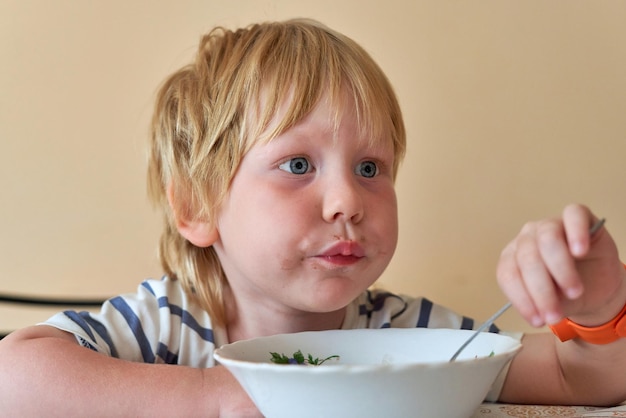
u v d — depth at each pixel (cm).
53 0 141
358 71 90
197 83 99
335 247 80
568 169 130
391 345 72
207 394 68
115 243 138
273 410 53
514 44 132
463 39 133
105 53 140
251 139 86
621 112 128
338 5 136
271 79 88
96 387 69
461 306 132
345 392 49
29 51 141
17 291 138
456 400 51
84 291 138
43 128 140
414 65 134
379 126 88
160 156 106
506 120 132
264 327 96
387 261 85
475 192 132
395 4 135
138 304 93
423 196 134
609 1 129
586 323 71
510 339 62
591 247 61
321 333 73
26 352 73
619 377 82
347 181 83
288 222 81
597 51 129
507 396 90
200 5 138
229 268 94
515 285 56
